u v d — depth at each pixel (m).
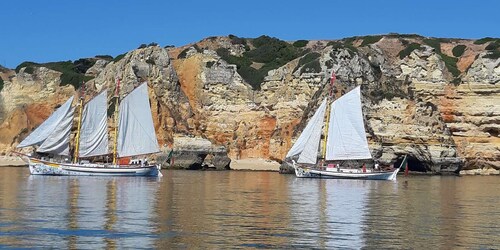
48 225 34.03
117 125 83.50
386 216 40.84
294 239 31.09
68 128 80.00
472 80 119.38
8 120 123.88
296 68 121.81
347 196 55.47
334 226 35.56
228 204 46.12
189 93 126.88
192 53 132.50
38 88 130.00
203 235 31.67
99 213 39.31
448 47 139.12
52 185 62.59
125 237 30.81
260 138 120.69
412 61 124.06
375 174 85.62
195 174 93.44
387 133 107.94
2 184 63.44
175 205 44.75
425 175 106.06
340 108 85.56
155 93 120.31
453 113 119.62
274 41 147.50
